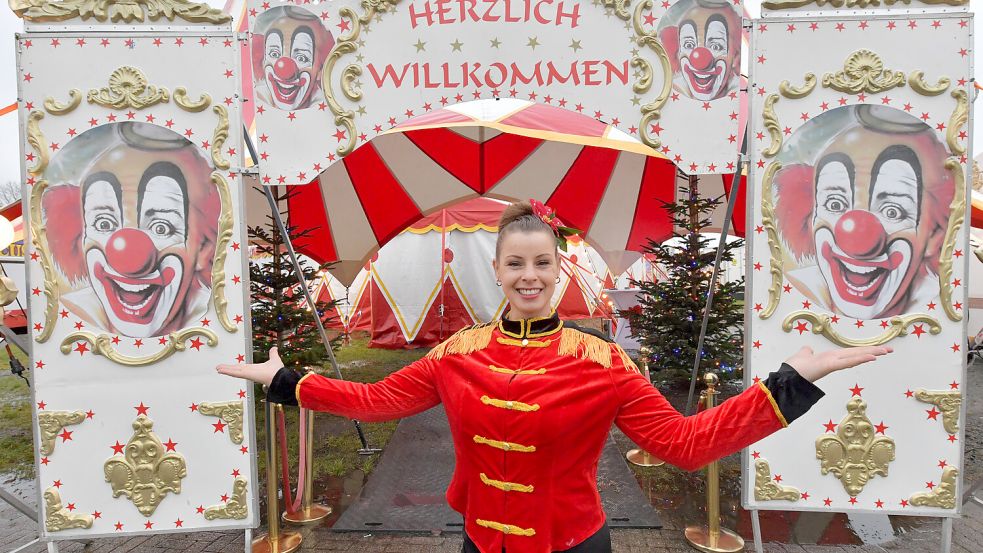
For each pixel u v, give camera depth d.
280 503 3.71
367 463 4.39
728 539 3.08
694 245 6.07
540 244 1.48
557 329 1.54
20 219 5.90
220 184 2.72
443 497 3.69
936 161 2.60
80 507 2.69
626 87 2.73
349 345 10.01
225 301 2.74
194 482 2.74
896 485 2.66
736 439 1.23
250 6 2.73
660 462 4.30
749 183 2.71
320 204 6.80
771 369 2.72
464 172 6.93
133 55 2.68
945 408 2.62
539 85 2.75
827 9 2.65
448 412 1.55
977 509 3.51
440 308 9.63
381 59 2.76
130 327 2.71
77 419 2.68
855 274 2.66
